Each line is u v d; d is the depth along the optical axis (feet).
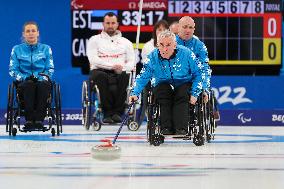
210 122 50.65
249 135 57.57
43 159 39.06
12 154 41.73
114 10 71.72
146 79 46.24
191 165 36.37
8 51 72.38
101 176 32.14
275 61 71.61
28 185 29.35
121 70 61.05
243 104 71.97
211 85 71.77
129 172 33.58
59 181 30.50
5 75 72.33
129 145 47.85
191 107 46.55
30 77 53.42
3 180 30.78
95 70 61.41
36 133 58.59
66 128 65.62
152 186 29.25
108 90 61.00
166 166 35.91
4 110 71.87
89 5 71.97
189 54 45.73
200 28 71.41
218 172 33.65
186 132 45.70
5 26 72.33
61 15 72.23
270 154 42.01
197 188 28.73
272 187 28.91
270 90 71.82
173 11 71.41
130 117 62.13
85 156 40.65
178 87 46.34
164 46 45.16
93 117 62.34
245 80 71.77
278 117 70.64
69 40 72.33
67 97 72.49
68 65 72.38
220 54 71.56
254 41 71.46
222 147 46.44
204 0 71.20
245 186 29.19
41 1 72.23
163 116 46.21
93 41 63.41
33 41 55.47
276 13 71.20
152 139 47.19
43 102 53.31
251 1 71.20
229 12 71.36
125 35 71.72
